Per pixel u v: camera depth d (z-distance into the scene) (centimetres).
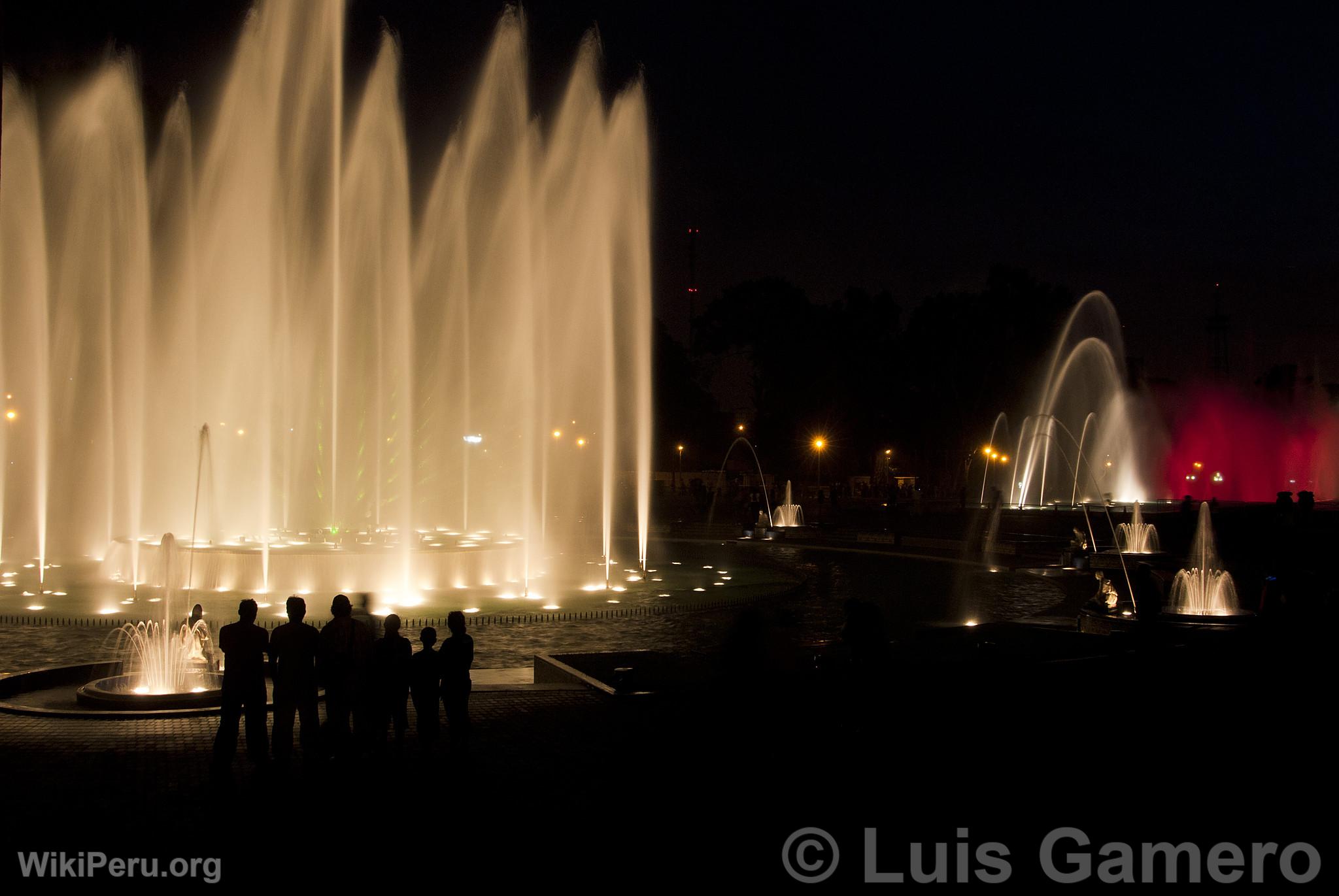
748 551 3844
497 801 841
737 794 838
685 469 8225
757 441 7669
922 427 7331
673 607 2258
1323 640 1255
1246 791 821
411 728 1123
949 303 7019
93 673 1419
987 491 6900
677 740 1030
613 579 2800
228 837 759
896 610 2314
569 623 2056
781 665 1316
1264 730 986
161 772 936
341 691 962
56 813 814
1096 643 1520
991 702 1062
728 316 7738
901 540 3900
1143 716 1037
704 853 710
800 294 7588
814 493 6856
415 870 690
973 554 3556
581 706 1218
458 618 979
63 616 2028
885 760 912
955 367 6950
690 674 1416
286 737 930
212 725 1147
